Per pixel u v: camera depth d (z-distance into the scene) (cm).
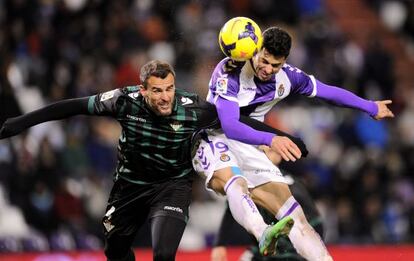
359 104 1855
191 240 3120
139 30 3781
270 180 1827
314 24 4169
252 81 1769
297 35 4038
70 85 3450
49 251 2766
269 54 1694
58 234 2947
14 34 3575
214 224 3180
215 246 2097
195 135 1792
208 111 1764
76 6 3800
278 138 1659
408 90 4422
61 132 3269
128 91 1755
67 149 3191
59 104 1752
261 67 1711
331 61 3978
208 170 1806
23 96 3403
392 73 4219
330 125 3738
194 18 3819
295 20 4181
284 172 1955
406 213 3450
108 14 3772
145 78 1678
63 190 3023
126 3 3875
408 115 4050
